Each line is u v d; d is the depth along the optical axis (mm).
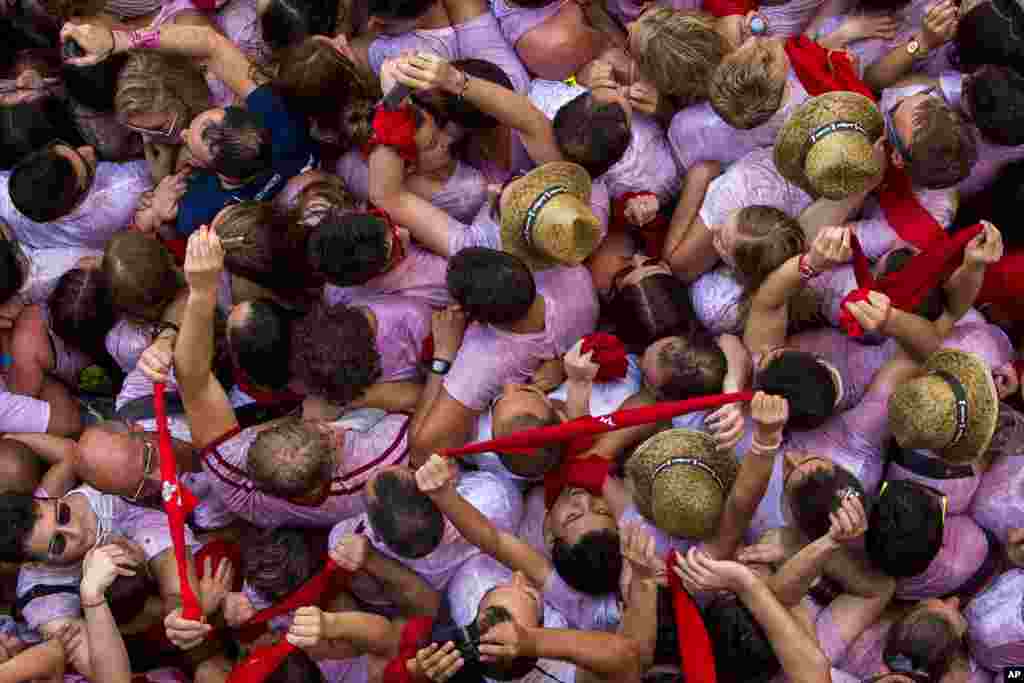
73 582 10086
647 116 11156
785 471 9570
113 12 12219
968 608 9836
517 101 10320
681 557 9047
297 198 10648
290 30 10805
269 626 9922
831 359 10344
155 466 10023
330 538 9938
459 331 10484
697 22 10383
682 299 10367
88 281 10914
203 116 10336
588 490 9602
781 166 9898
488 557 9773
